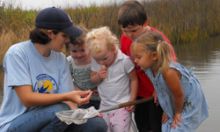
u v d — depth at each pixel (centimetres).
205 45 1039
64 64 266
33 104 247
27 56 252
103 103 279
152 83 262
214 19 1244
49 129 249
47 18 248
